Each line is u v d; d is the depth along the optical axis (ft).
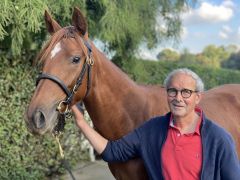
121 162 7.77
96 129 8.07
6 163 14.10
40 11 10.51
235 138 9.33
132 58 17.88
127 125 7.84
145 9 16.70
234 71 28.81
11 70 14.19
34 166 15.37
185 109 6.33
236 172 5.97
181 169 6.29
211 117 8.81
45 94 6.60
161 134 6.69
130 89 7.91
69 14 12.84
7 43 13.55
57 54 6.77
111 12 13.73
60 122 7.07
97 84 7.49
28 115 6.52
